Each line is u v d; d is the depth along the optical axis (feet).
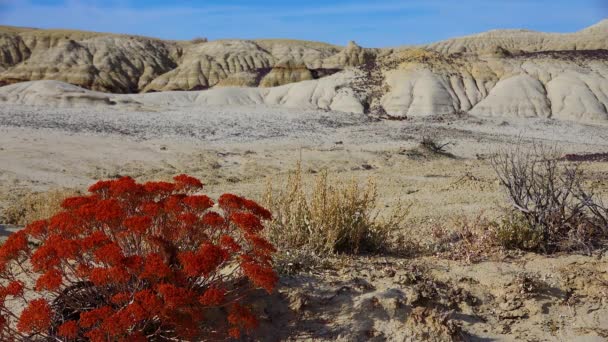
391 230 19.51
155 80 396.57
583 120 175.11
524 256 17.95
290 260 15.48
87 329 11.41
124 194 13.12
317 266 15.78
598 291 15.70
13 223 29.25
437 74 204.33
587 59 221.66
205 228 12.96
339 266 16.06
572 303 15.42
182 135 78.89
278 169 58.08
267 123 100.22
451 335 13.48
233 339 12.52
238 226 12.81
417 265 16.67
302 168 58.39
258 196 35.81
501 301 15.28
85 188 43.57
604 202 26.63
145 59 430.20
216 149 69.36
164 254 12.03
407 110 180.45
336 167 60.80
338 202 18.06
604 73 205.87
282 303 13.82
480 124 132.57
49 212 28.14
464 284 15.78
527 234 18.72
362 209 18.53
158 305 10.27
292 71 258.37
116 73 392.88
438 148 79.51
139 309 10.12
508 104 183.83
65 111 92.53
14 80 347.97
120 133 75.05
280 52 492.54
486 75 207.10
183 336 11.24
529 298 15.34
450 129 115.14
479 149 87.86
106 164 54.29
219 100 191.21
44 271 11.25
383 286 14.90
